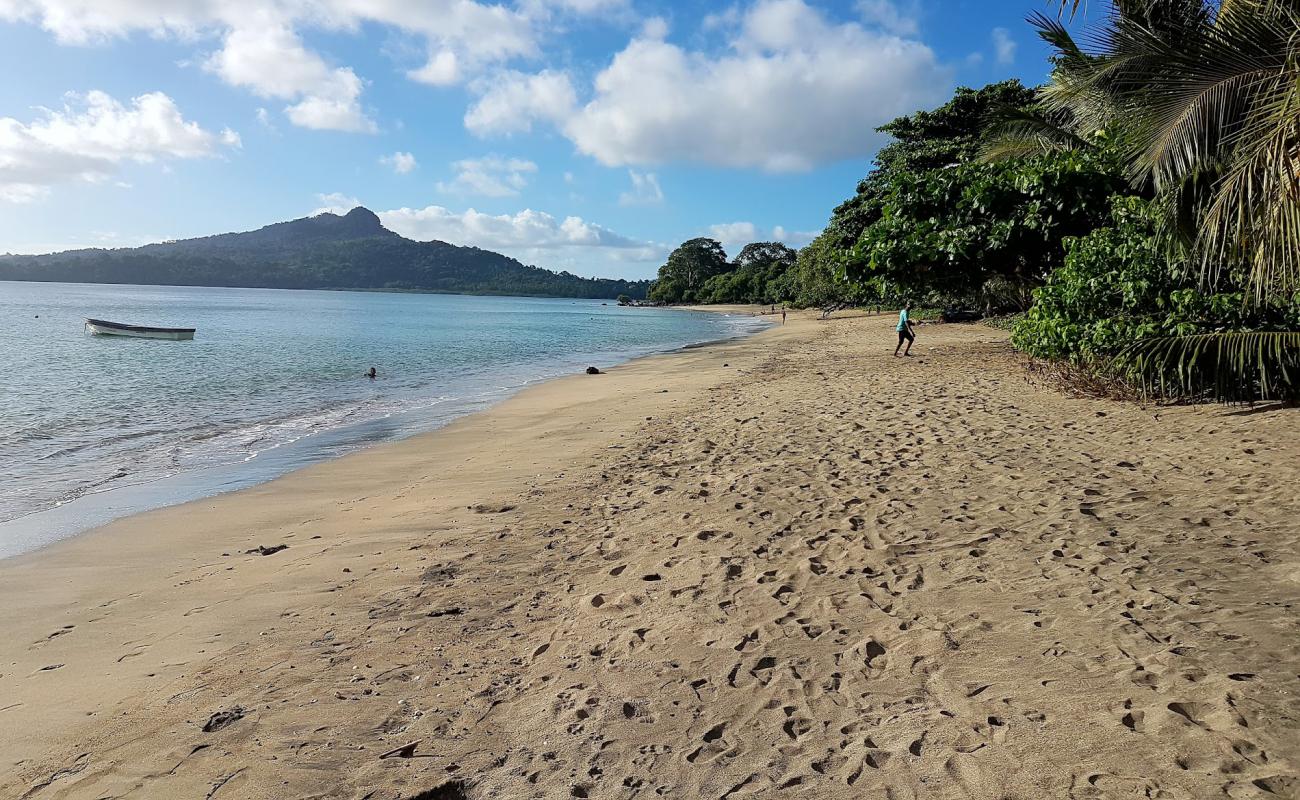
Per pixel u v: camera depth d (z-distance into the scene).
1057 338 11.46
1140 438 7.88
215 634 4.48
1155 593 4.02
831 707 3.25
